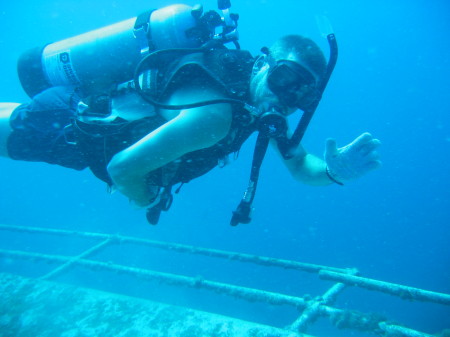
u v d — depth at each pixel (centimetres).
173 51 178
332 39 171
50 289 255
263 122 161
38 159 232
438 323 1585
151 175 177
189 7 219
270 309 1420
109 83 228
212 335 186
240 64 172
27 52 238
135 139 170
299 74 158
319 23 172
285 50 167
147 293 1517
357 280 349
